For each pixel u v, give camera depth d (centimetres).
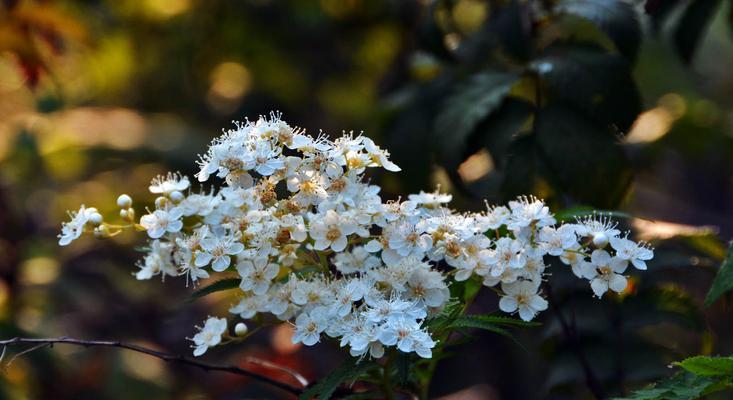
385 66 521
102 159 522
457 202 321
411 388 212
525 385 430
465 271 185
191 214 196
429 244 183
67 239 199
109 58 575
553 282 259
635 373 249
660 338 456
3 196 452
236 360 442
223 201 197
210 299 469
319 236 187
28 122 509
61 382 398
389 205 188
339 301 178
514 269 183
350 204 183
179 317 479
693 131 356
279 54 588
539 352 268
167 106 618
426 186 309
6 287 430
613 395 246
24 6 351
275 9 570
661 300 254
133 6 568
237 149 179
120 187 559
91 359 430
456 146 255
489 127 261
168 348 470
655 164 399
